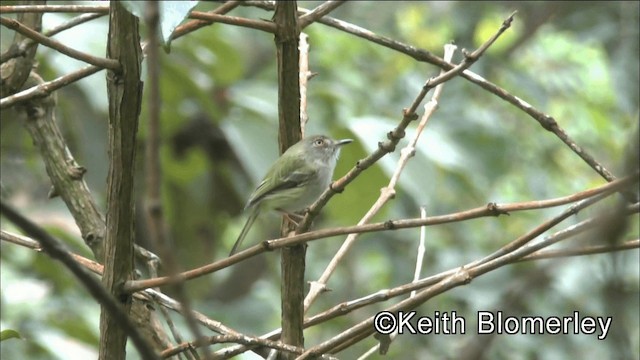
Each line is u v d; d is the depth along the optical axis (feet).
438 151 40.22
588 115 55.21
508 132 51.29
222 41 41.16
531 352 39.42
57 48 17.33
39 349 37.11
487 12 52.31
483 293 39.27
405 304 18.97
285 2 19.11
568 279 36.29
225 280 54.13
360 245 48.39
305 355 18.45
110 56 16.99
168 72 39.32
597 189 17.95
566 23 48.52
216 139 45.60
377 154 18.89
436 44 52.11
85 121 40.22
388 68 50.62
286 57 19.34
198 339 12.09
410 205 47.88
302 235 17.88
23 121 24.73
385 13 53.72
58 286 42.45
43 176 43.24
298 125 19.86
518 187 52.75
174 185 46.62
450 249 47.93
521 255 18.74
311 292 21.99
